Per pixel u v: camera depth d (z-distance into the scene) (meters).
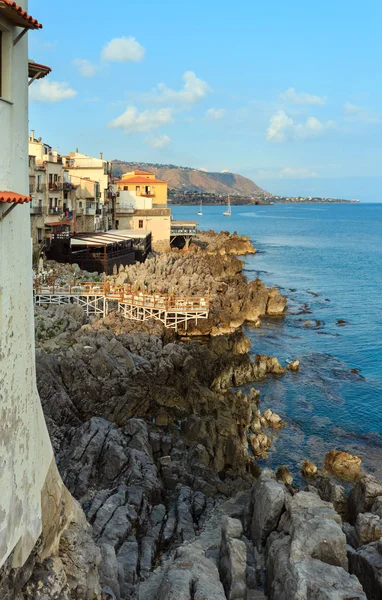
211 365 47.72
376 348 61.28
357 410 43.97
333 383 49.81
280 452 36.94
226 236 161.12
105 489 26.58
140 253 96.12
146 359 45.78
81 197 104.94
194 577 17.72
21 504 14.30
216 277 91.31
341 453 34.81
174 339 57.59
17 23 13.33
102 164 114.31
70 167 112.88
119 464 27.77
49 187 86.25
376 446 38.12
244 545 19.42
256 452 36.34
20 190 14.53
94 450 28.92
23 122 14.62
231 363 48.66
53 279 64.50
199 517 25.34
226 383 47.50
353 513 25.92
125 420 36.12
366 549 19.89
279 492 21.45
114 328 52.56
